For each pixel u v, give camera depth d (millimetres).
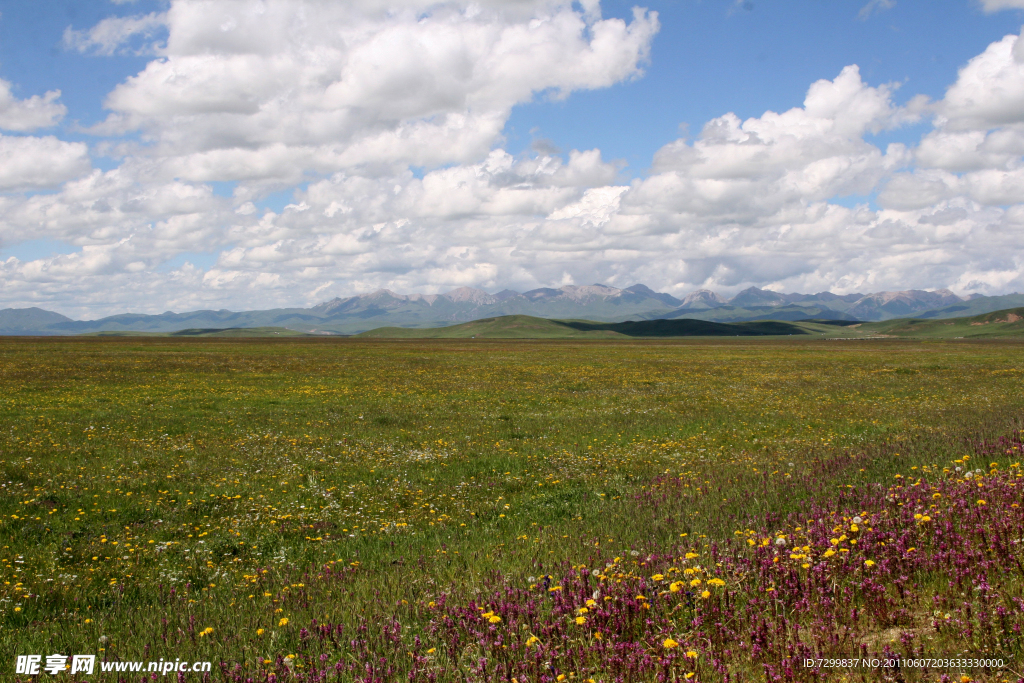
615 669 4652
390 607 6438
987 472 11219
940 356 75812
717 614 5492
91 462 17172
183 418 25969
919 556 6160
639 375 49344
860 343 155625
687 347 125812
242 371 51562
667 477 14656
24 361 58031
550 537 9500
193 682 5117
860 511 8703
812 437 20078
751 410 27641
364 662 5180
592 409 29203
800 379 44188
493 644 5129
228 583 8312
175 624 6484
